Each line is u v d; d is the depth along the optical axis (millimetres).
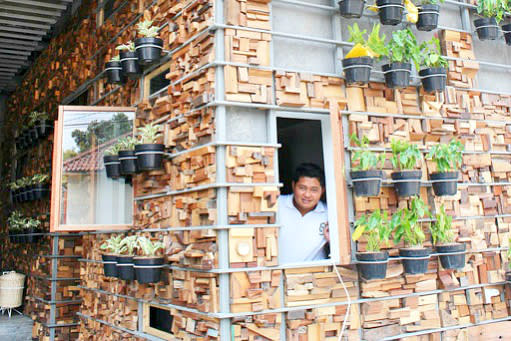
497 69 4633
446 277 3848
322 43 3793
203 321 3291
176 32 3941
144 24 4066
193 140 3553
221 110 3301
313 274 3416
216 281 3180
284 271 3334
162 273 3762
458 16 4523
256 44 3451
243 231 3203
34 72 8383
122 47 4309
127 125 4527
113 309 4613
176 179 3740
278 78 3490
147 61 4020
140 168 3826
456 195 4039
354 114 3715
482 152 4250
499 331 3934
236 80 3350
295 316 3279
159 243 3762
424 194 3928
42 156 7344
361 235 3602
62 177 4340
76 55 6383
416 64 3773
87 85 6000
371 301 3553
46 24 6895
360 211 3611
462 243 3869
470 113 4270
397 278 3684
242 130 3391
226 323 3107
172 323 3785
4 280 7461
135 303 4250
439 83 3875
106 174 4426
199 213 3355
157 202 3998
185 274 3490
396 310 3631
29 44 7500
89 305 5230
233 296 3117
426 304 3781
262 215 3285
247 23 3447
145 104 4320
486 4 4297
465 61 4289
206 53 3451
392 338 3578
